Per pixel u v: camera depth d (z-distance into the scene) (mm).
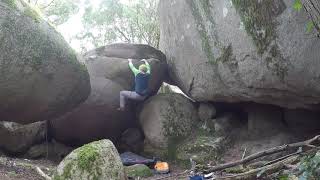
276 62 6711
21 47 7043
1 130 9055
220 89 8180
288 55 6492
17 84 7148
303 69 6375
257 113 8695
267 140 8227
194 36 8328
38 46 7250
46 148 9641
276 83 6930
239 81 7594
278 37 6570
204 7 7918
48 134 9945
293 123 8344
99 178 5504
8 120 7762
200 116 9297
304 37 6207
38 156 9461
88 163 5551
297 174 4484
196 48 8352
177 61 9266
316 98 6711
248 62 7199
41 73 7371
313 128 8141
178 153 8648
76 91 8070
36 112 7762
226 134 8836
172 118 9133
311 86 6457
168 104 9273
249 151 8180
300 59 6344
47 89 7574
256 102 7969
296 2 4109
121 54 9898
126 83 9648
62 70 7652
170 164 8625
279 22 6508
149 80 9609
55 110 7965
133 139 9766
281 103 7434
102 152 5691
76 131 9703
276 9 6512
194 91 8953
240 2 7051
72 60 7793
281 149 5535
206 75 8336
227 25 7426
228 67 7656
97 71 9633
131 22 13773
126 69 9570
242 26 7113
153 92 9961
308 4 3883
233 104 9180
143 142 9547
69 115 9500
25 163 7859
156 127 9102
